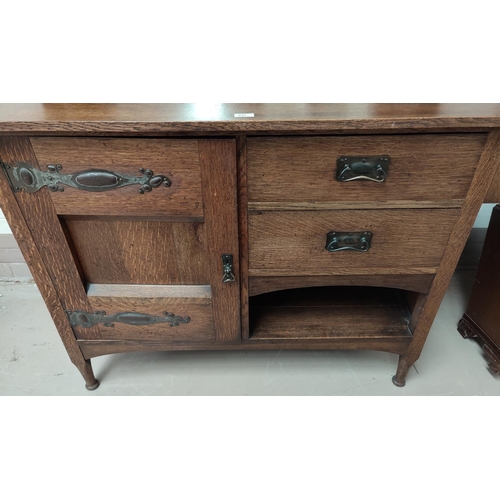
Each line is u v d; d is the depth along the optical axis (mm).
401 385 1129
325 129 650
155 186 736
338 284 905
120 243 834
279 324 1048
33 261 842
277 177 737
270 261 855
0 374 1170
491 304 1152
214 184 735
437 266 864
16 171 720
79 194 747
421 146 705
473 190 752
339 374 1175
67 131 643
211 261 844
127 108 735
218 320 948
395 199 767
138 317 937
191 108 734
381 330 1027
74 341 992
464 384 1137
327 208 777
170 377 1167
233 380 1157
